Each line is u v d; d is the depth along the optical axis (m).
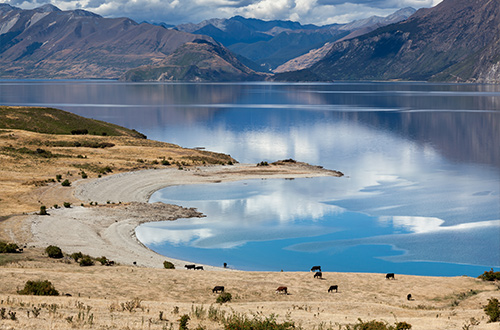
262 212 90.62
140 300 35.69
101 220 79.75
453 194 102.75
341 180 118.31
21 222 71.50
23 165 113.00
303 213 90.06
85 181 105.19
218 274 48.94
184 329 25.42
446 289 46.47
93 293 38.53
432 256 69.00
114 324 25.42
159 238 75.12
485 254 69.50
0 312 24.78
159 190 106.25
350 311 37.47
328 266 65.38
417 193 104.19
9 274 40.81
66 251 60.44
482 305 41.09
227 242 74.38
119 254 62.47
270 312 34.41
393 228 81.38
